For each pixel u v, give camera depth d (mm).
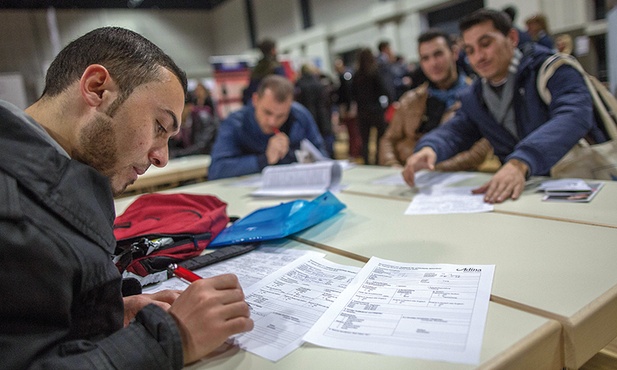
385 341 514
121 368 444
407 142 2562
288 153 2408
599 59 3475
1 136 490
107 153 588
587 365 696
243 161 2209
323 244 947
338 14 10570
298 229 1017
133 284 730
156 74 603
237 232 1064
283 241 1013
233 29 14531
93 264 496
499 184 1179
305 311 625
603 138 1431
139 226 1059
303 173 1619
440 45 2314
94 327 513
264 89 2160
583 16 5492
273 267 837
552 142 1233
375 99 4746
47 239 453
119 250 877
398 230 992
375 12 9148
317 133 2588
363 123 4922
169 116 627
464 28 1556
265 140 2340
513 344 475
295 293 693
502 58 1529
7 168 470
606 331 558
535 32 3541
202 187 1940
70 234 491
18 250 428
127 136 589
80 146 579
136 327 489
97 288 504
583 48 3531
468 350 471
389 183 1589
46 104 590
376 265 771
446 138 1688
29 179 480
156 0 14398
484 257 756
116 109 575
